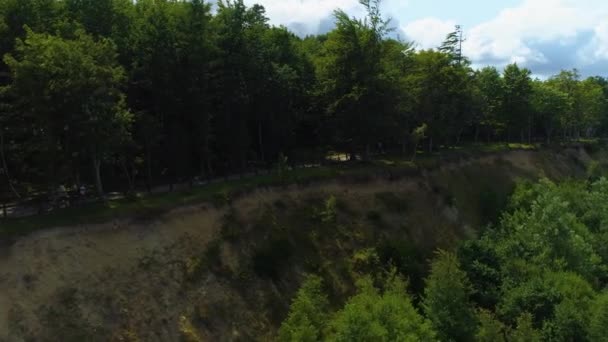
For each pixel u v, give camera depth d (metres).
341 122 56.75
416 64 68.81
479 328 33.53
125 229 33.31
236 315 34.19
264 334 34.38
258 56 51.84
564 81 107.06
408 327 29.98
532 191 62.03
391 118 58.50
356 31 56.94
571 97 102.50
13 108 35.66
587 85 111.50
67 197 37.56
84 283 29.56
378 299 33.03
